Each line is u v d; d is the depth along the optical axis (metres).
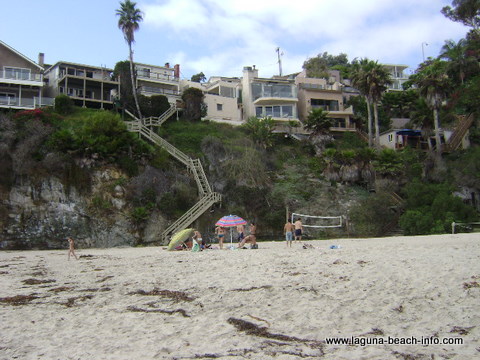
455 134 53.69
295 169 48.00
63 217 34.22
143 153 38.78
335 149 48.66
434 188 40.44
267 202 41.78
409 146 53.16
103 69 50.62
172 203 37.19
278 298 9.60
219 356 6.43
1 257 24.83
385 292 9.52
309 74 69.62
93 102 48.31
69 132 36.31
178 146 44.06
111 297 10.73
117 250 29.38
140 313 9.03
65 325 8.38
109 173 36.34
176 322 8.30
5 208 33.53
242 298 9.81
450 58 63.91
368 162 47.06
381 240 26.75
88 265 18.45
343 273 11.80
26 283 13.70
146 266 16.61
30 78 45.09
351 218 40.53
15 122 36.88
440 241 20.91
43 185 34.50
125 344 7.08
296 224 27.19
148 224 35.75
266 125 50.16
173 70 59.59
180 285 11.80
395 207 41.34
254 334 7.38
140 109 48.03
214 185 41.44
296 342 6.92
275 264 14.42
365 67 52.50
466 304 8.44
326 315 8.21
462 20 66.88
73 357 6.58
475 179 43.78
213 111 55.75
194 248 22.81
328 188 45.03
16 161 34.19
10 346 7.18
